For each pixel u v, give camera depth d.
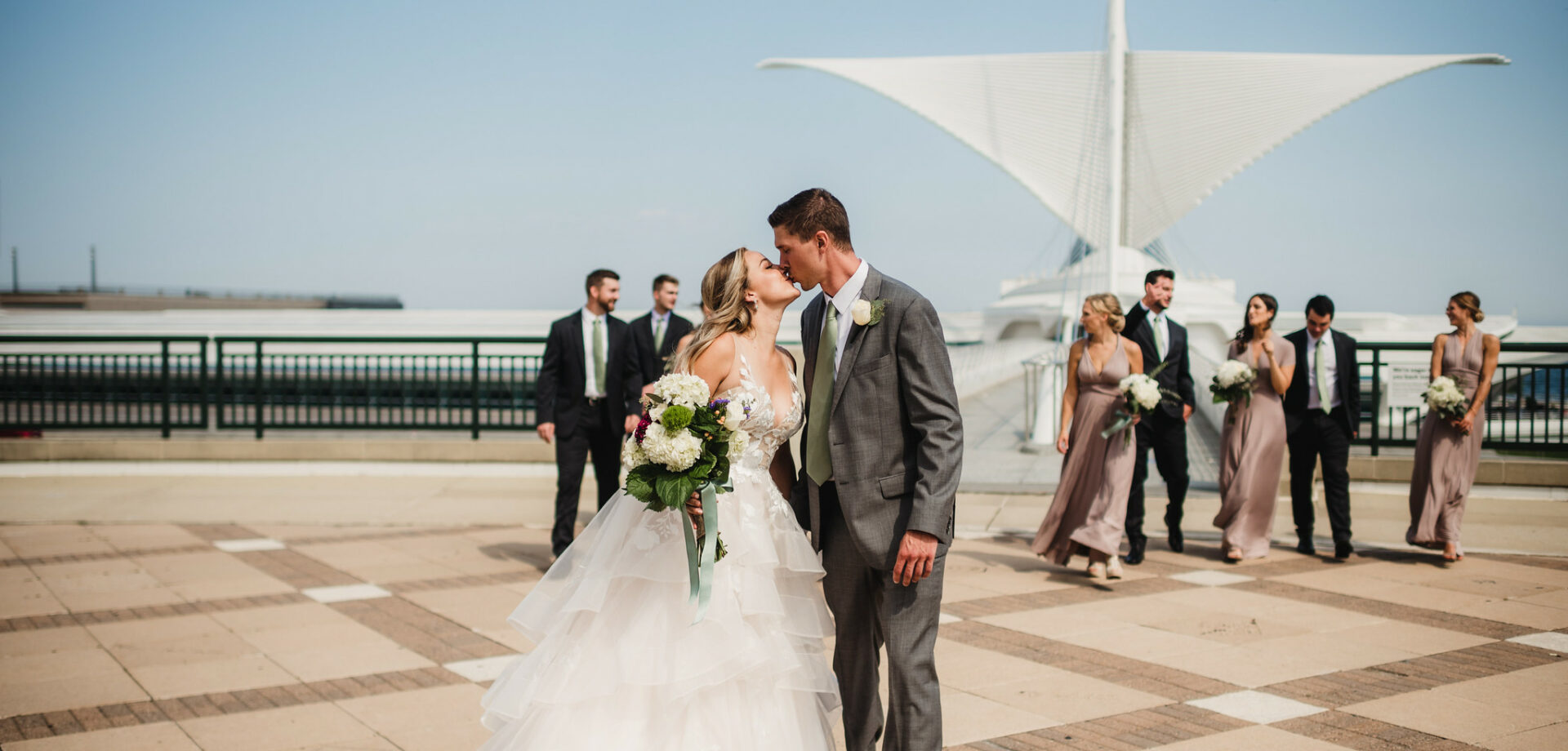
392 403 11.80
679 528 3.10
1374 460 9.88
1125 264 32.97
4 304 59.66
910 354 3.14
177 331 35.41
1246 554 7.19
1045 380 15.51
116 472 11.30
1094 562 6.68
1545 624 5.55
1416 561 7.21
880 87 23.64
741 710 2.98
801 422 3.41
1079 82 22.97
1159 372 7.11
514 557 7.53
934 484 3.07
